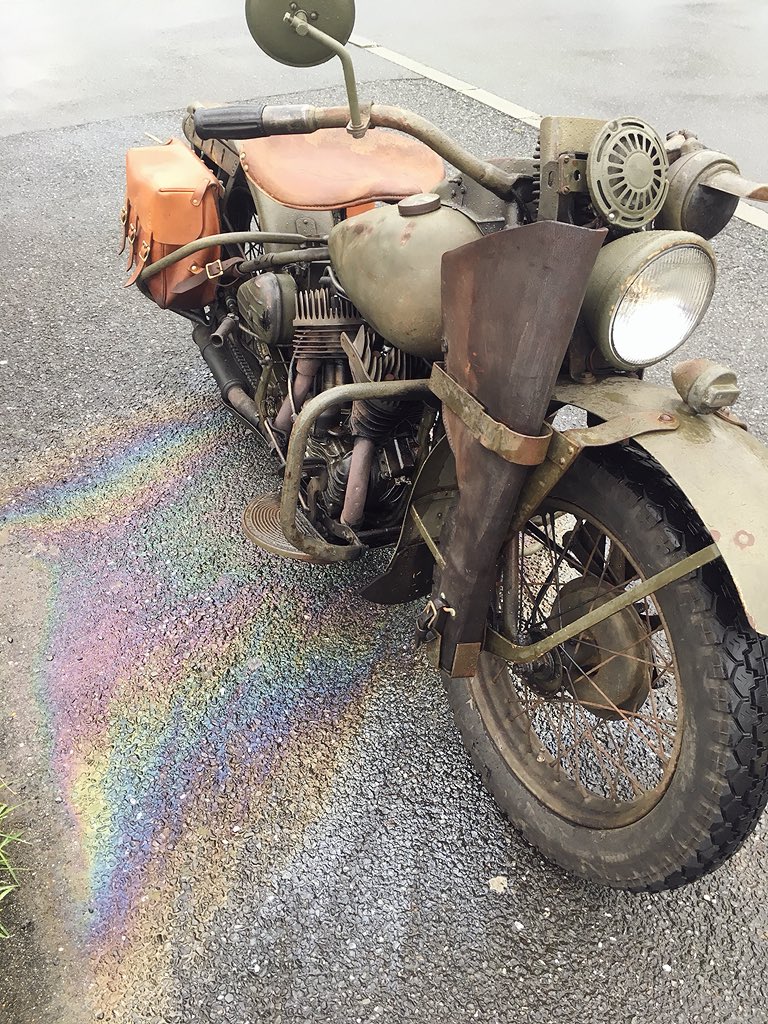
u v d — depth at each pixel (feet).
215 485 10.78
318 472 8.25
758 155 17.92
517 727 7.26
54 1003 6.16
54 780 7.59
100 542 9.98
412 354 6.64
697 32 26.43
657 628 6.27
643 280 5.12
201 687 8.41
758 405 11.83
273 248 8.95
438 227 6.15
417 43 25.84
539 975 6.35
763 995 6.24
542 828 6.82
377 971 6.35
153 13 31.35
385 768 7.75
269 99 21.50
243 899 6.77
